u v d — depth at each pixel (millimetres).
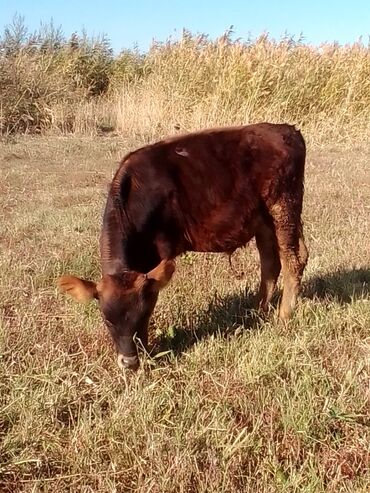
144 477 2125
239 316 3291
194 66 10016
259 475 2143
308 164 7648
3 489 2115
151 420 2355
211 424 2316
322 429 2334
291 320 3240
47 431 2316
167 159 2986
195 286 3682
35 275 3898
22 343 2947
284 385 2533
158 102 10164
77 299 2613
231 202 3090
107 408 2543
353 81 9797
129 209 2850
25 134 10047
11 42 11547
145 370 2754
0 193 6277
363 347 2934
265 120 9469
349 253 4223
